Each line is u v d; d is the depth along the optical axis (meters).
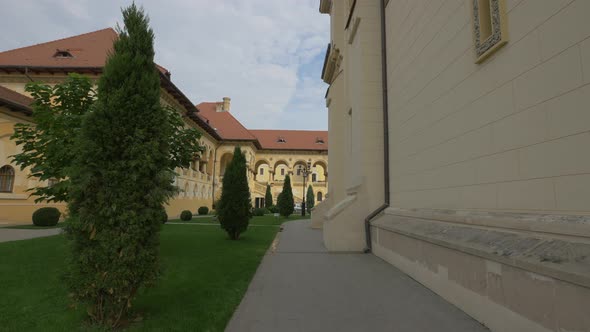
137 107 3.82
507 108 3.93
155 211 3.79
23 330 3.53
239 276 6.21
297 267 7.25
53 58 23.22
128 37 4.01
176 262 7.60
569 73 3.02
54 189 7.32
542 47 3.36
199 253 8.97
